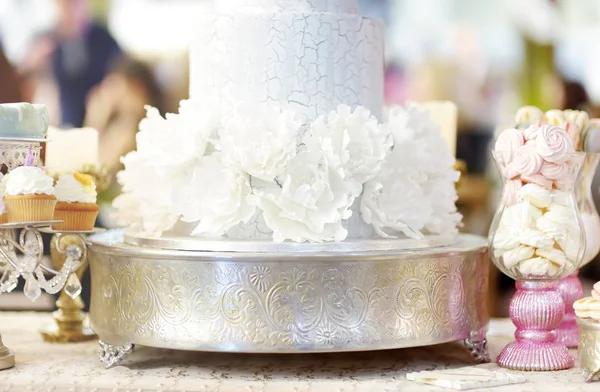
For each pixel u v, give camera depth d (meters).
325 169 1.33
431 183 1.53
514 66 4.00
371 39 1.49
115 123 3.78
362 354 1.53
